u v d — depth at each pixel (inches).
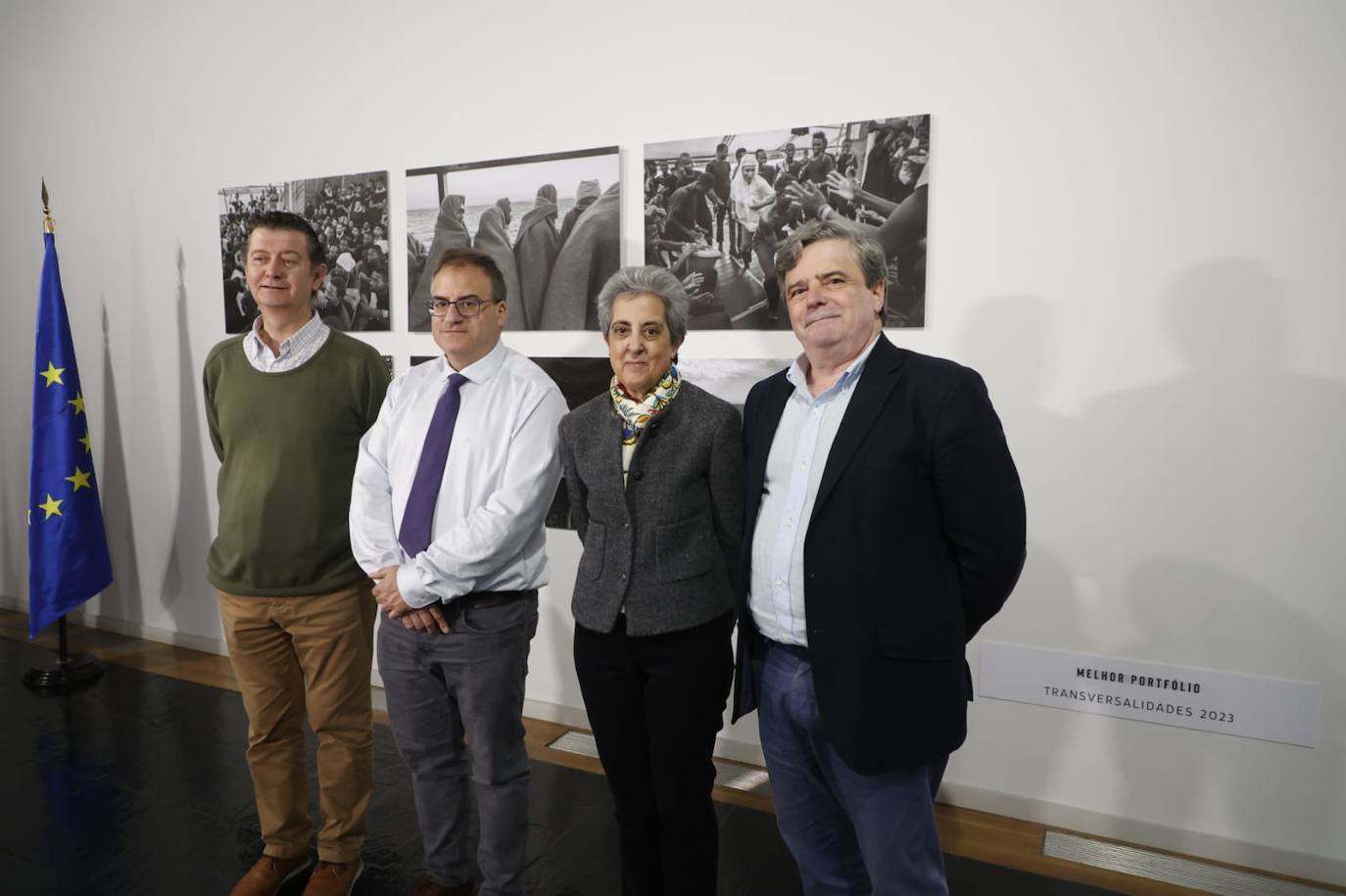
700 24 115.9
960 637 60.9
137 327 165.6
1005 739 107.0
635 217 122.0
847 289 60.7
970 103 102.1
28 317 177.3
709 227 117.0
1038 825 105.1
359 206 141.4
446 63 133.2
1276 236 90.0
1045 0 97.7
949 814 108.3
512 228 129.5
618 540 73.0
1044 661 103.8
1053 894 91.1
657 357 72.2
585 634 75.3
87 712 136.9
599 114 123.2
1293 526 92.0
